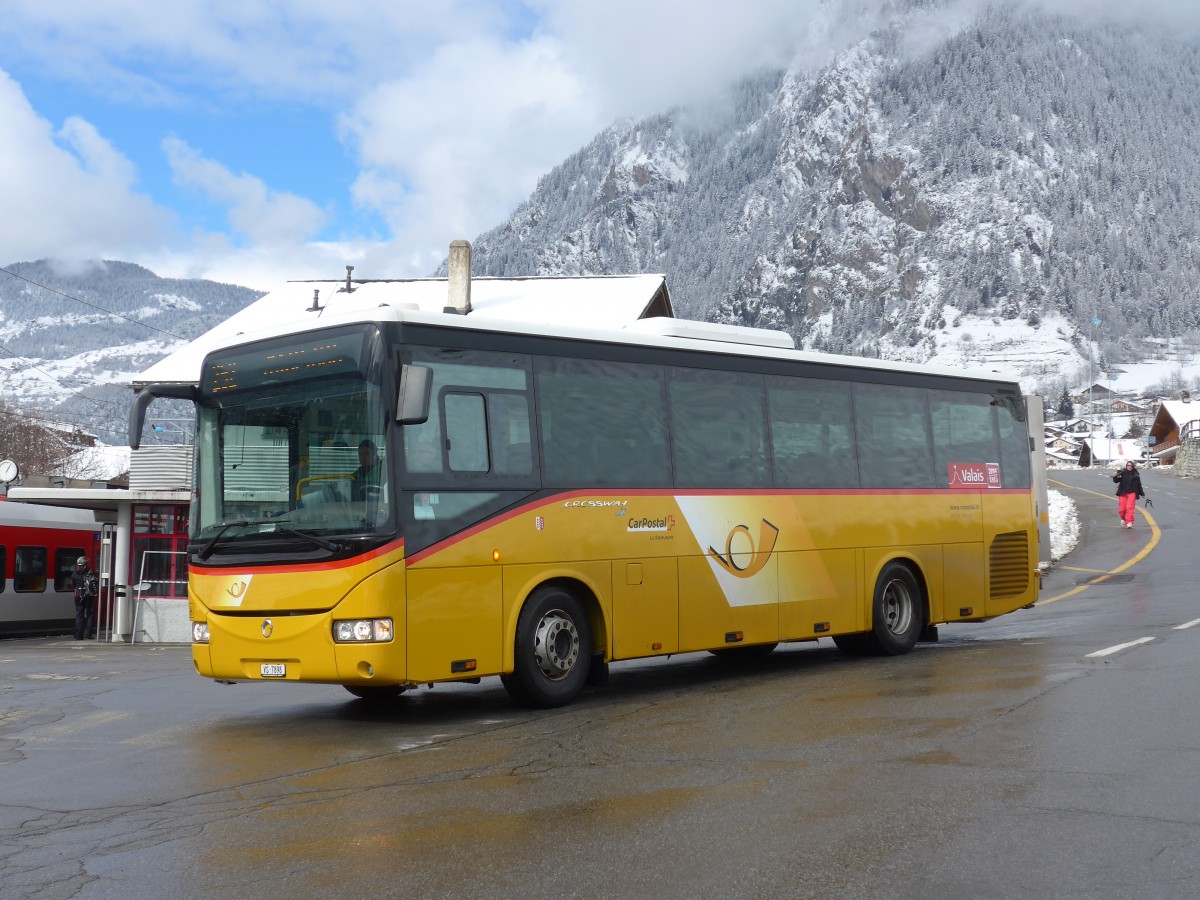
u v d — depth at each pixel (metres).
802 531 14.09
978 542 16.55
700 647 12.82
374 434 10.48
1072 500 55.72
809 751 8.59
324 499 10.67
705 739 9.30
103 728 11.56
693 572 12.82
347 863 6.14
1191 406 136.75
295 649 10.55
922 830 6.40
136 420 11.40
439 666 10.55
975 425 16.81
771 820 6.69
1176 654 13.14
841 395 14.90
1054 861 5.81
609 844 6.30
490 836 6.55
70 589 35.31
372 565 10.27
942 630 18.89
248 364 11.38
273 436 11.11
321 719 11.52
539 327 11.78
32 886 6.01
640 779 7.89
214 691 14.55
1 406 81.12
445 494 10.75
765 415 13.89
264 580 10.76
